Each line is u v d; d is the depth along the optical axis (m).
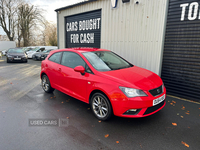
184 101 4.59
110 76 3.19
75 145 2.53
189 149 2.43
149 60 5.72
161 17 5.18
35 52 18.00
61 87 4.42
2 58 19.94
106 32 7.18
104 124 3.21
